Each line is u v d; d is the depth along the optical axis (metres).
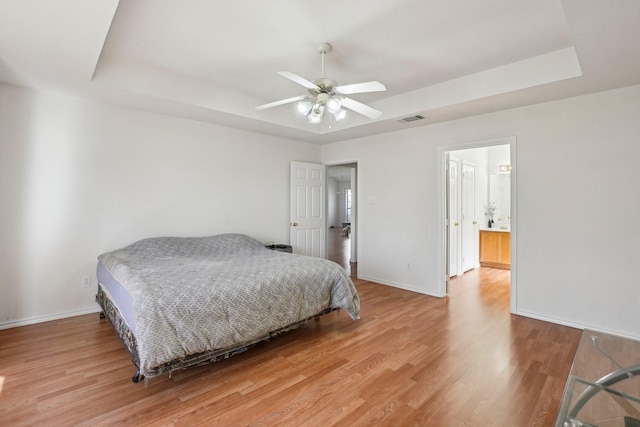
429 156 4.29
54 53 2.36
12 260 3.01
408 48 2.73
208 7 2.17
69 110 3.27
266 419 1.79
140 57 2.96
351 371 2.30
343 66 3.10
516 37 2.54
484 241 6.28
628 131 2.88
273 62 3.04
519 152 3.49
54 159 3.20
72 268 3.31
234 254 3.79
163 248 3.56
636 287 2.86
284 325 2.65
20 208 3.04
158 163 3.85
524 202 3.46
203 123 4.21
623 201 2.91
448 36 2.54
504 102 3.33
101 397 1.95
